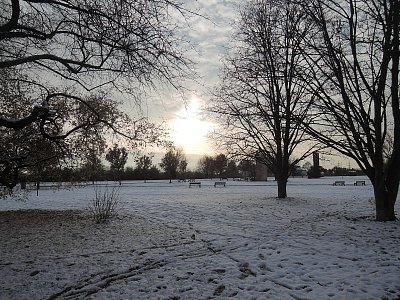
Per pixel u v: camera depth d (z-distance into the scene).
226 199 20.88
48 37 7.11
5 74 11.20
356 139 11.14
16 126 7.24
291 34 12.17
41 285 6.00
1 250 8.39
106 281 6.15
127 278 6.30
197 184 44.25
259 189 32.72
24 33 6.80
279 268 6.60
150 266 7.01
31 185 23.73
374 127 10.91
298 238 8.96
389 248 7.58
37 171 16.42
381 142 10.82
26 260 7.50
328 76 10.96
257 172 56.41
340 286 5.55
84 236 9.98
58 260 7.47
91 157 15.81
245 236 9.56
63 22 7.51
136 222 12.54
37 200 23.38
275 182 49.94
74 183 19.78
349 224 10.59
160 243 9.01
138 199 22.08
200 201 19.88
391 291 5.27
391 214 11.00
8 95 12.87
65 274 6.55
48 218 13.76
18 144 13.70
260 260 7.15
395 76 10.49
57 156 14.69
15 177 13.30
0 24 8.09
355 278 5.84
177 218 13.45
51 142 14.41
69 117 13.59
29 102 13.38
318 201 18.41
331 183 44.22
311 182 48.09
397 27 9.70
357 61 10.62
